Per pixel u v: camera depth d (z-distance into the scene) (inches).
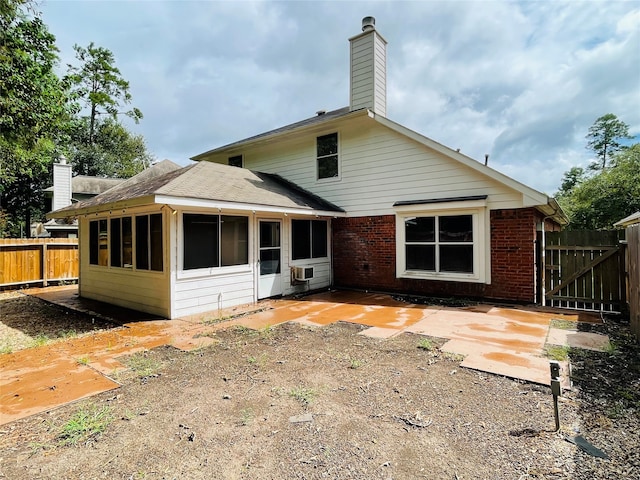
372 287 386.3
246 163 513.7
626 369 153.3
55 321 263.9
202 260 283.9
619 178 776.3
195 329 232.5
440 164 336.8
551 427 106.5
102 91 1332.4
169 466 91.0
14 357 181.2
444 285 337.7
